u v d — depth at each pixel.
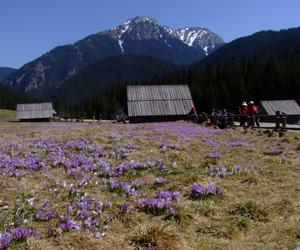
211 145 26.08
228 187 14.98
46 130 41.47
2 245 9.06
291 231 10.97
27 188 14.39
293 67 152.25
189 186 14.93
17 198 13.05
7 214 11.47
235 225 11.39
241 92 154.00
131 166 18.27
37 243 9.42
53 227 10.37
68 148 23.97
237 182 15.77
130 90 74.38
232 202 13.27
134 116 71.12
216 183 15.38
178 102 73.44
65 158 20.25
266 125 50.22
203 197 13.59
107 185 15.09
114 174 16.84
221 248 10.08
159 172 17.50
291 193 14.32
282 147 24.92
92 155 21.34
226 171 17.53
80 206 12.14
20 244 9.31
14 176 16.27
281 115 41.53
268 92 150.50
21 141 27.94
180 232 10.91
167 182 15.72
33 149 23.56
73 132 34.47
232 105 156.62
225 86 165.88
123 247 9.81
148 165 18.67
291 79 146.25
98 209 12.04
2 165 18.09
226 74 192.38
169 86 76.19
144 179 16.12
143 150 23.23
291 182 15.80
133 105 72.19
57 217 11.38
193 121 58.97
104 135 30.44
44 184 14.93
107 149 23.45
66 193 13.84
